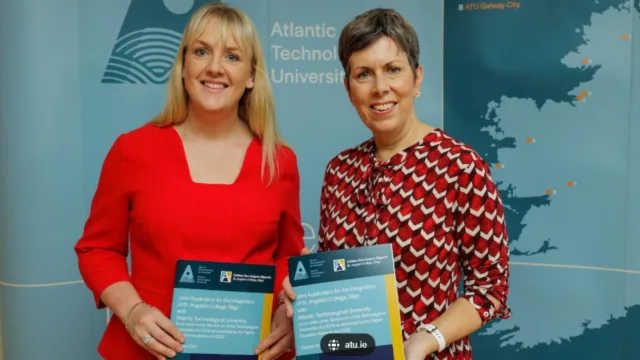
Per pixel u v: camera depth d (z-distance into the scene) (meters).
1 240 2.71
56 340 2.73
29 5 2.56
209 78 1.72
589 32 2.75
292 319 1.67
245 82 1.78
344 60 1.67
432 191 1.58
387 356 1.53
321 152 2.89
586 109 2.79
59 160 2.65
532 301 2.94
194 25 1.73
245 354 1.64
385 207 1.62
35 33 2.57
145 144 1.76
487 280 1.59
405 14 2.88
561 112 2.82
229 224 1.72
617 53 2.72
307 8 2.83
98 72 2.71
